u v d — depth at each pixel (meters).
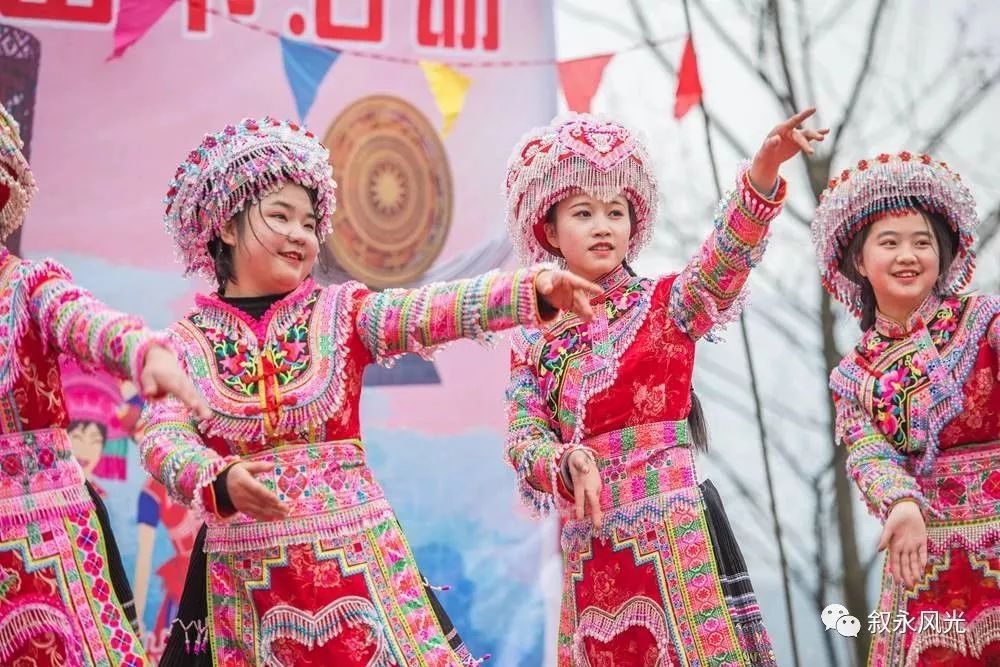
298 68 6.02
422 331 3.57
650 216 4.61
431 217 6.16
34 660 3.22
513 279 3.46
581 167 4.39
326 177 3.87
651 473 4.17
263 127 3.83
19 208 3.63
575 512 4.12
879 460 4.36
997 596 4.22
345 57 6.08
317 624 3.52
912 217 4.48
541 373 4.39
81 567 3.31
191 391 2.97
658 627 4.09
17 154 3.55
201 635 3.69
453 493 6.07
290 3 6.03
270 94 5.98
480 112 6.23
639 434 4.19
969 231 4.55
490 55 6.26
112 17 5.80
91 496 3.52
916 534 4.11
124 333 3.04
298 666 3.54
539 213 4.55
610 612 4.20
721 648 4.05
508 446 4.35
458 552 6.05
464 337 3.54
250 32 5.97
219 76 5.92
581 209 4.43
